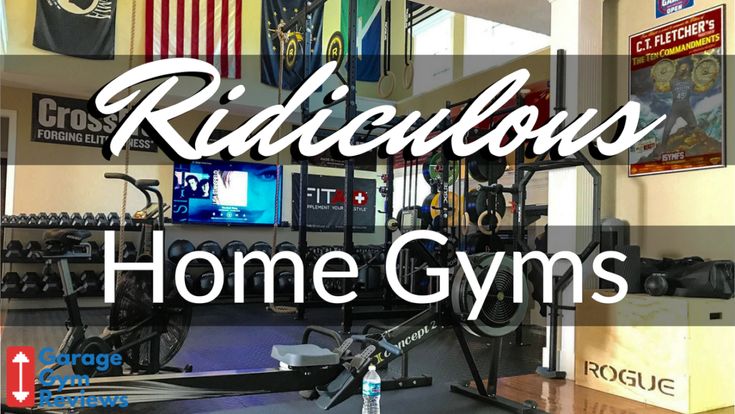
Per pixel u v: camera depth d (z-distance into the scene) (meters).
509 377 3.78
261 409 2.95
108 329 3.07
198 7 7.17
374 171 9.04
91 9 6.61
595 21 3.95
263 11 7.64
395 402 3.15
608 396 3.32
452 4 4.68
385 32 9.21
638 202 3.91
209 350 4.47
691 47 3.66
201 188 7.66
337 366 2.84
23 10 6.34
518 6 4.69
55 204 6.96
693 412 2.96
